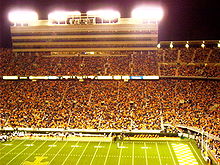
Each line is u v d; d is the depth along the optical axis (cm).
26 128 4125
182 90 4803
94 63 5781
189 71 5222
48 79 5572
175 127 3966
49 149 3391
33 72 5622
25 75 5578
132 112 4344
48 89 5206
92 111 4441
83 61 5891
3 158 3064
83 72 5500
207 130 3597
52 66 5778
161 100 4597
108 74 5384
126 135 3909
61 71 5594
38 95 5022
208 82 4944
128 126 4016
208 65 5325
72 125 4131
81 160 2997
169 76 5203
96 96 4869
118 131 3941
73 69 5625
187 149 3353
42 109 4591
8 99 4941
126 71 5406
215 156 2902
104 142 3697
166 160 2977
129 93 4881
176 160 2973
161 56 5756
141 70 5394
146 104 4528
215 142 3272
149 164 2862
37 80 5578
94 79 5431
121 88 5066
